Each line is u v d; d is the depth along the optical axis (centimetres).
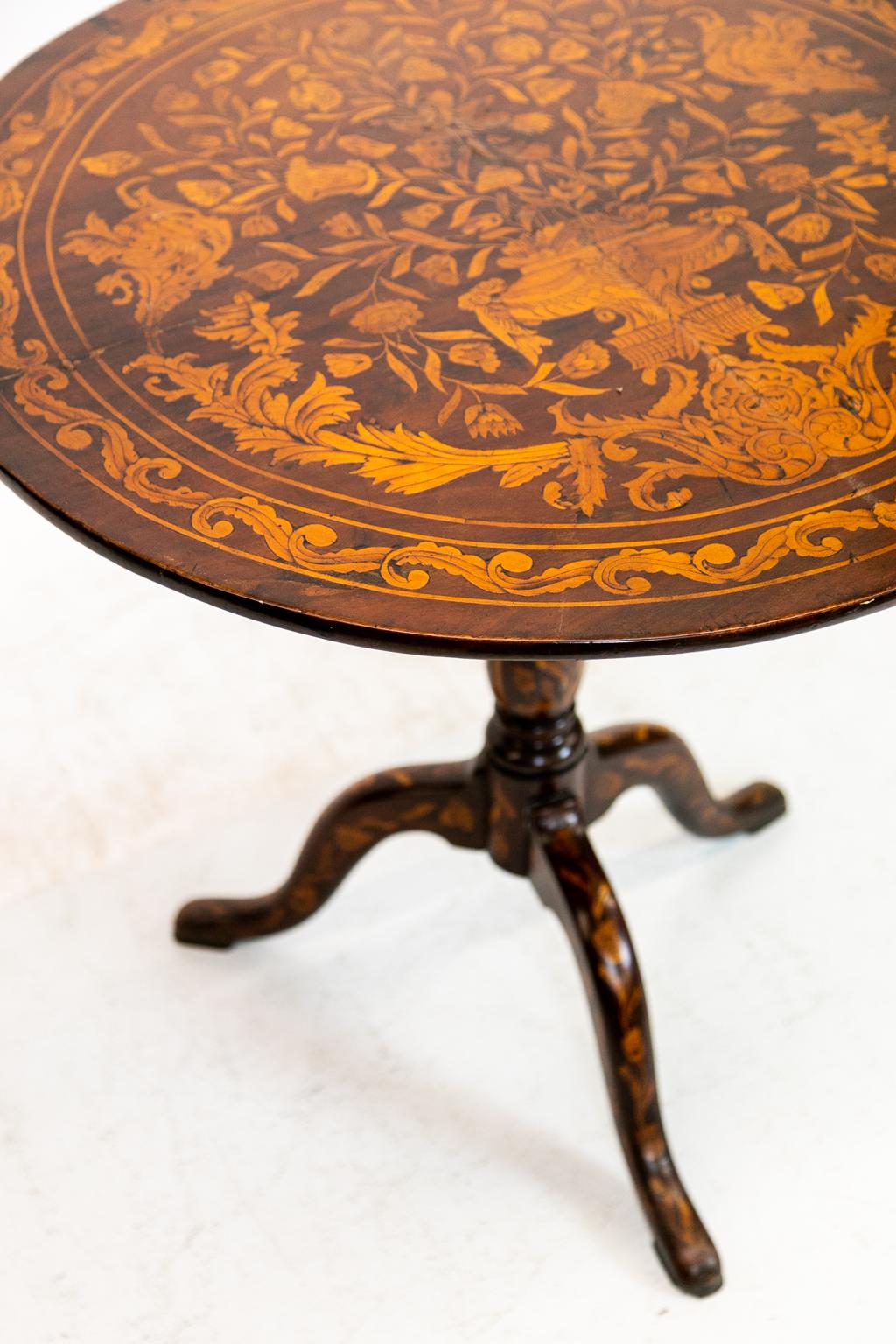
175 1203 138
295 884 150
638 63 137
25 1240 136
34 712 182
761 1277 132
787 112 130
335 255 117
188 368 107
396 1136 143
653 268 114
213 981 156
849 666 185
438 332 109
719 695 183
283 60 139
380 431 101
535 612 88
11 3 278
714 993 153
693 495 95
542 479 97
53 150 129
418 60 139
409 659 189
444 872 166
